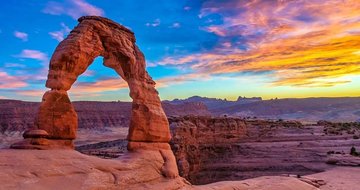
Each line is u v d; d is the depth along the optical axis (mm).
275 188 30641
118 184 17859
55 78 19016
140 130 22156
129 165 19734
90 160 18125
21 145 17703
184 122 68688
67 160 17156
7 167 15000
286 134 97438
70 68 19219
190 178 59906
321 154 69562
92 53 20234
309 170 57812
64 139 19234
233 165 64062
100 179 17141
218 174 61125
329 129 113750
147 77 23250
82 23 20328
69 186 15594
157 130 22781
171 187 21000
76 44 19219
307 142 84562
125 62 21953
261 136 91000
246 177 57469
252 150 75000
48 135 18406
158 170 21625
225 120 83062
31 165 15672
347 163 59250
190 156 62656
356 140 89125
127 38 22516
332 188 37594
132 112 22219
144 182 19781
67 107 19266
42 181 15102
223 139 77625
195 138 68938
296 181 35062
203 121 76812
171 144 60219
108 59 21625
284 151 73750
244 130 90562
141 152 21625
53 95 18906
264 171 59406
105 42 21109
